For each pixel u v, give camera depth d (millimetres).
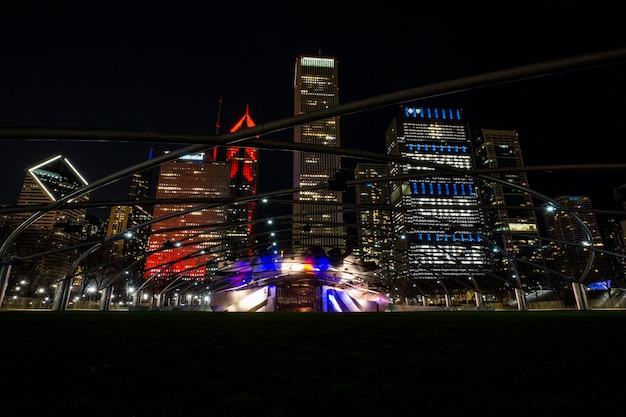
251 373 4848
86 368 5227
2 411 3312
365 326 13617
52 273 92312
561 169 20812
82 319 18609
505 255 54281
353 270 72812
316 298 74125
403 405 3439
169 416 3215
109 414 3266
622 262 97500
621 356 6035
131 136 13469
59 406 3447
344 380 4453
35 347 7312
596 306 68375
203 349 7055
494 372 4852
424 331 11109
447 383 4273
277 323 15789
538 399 3576
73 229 39906
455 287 87812
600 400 3555
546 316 23359
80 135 12633
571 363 5410
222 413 3266
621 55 11039
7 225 78062
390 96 13508
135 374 4848
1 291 35156
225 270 70250
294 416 3223
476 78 12578
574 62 11477
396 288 84000
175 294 79375
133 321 17047
